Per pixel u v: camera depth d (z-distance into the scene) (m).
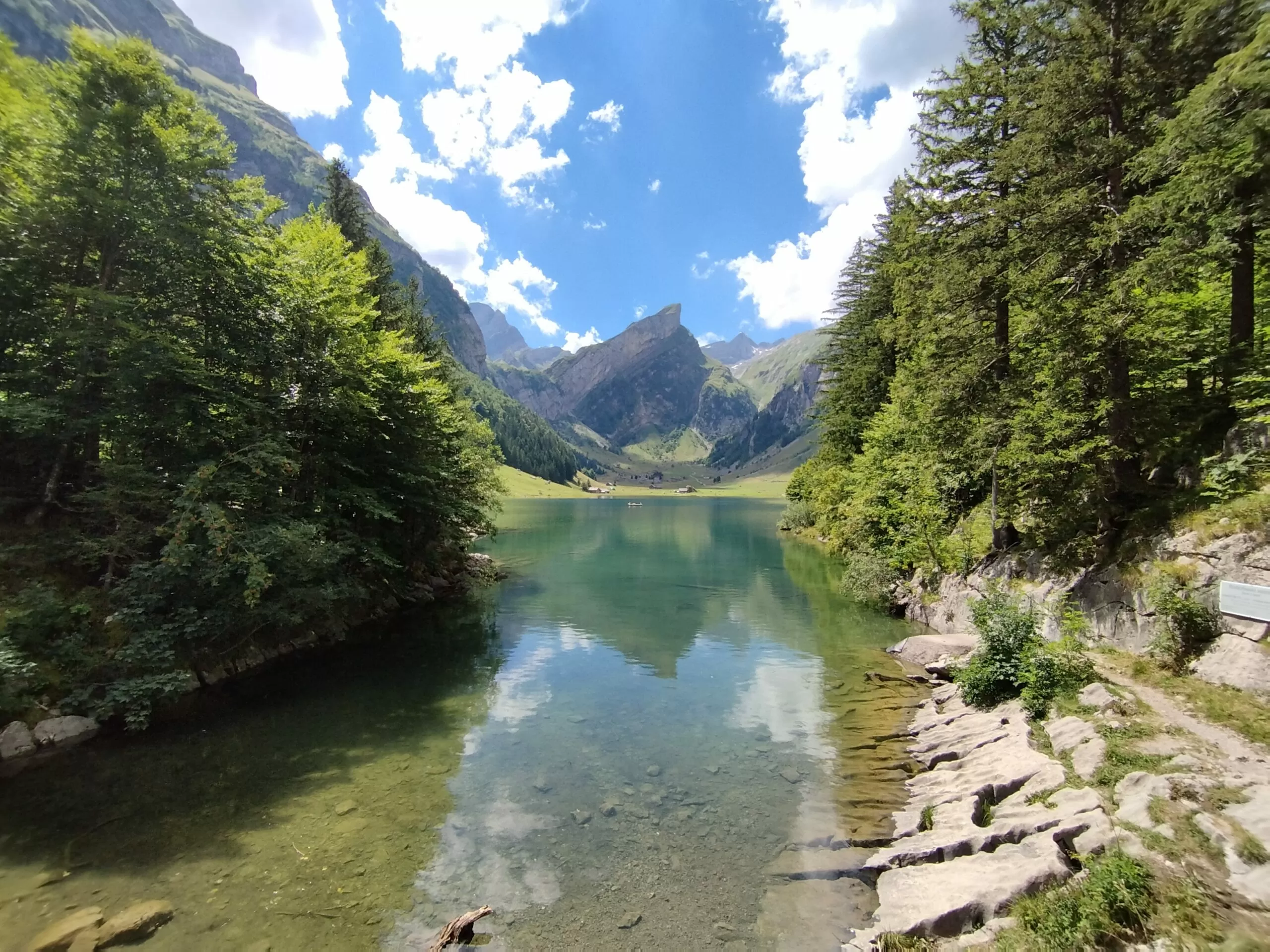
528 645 18.16
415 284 37.91
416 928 6.14
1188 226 10.65
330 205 33.41
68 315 12.88
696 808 8.66
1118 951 4.66
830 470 39.38
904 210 21.28
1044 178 14.30
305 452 18.17
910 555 22.91
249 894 6.67
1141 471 14.13
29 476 13.54
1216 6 11.09
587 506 115.38
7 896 6.58
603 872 7.13
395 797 9.01
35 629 10.65
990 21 16.86
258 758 10.33
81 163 12.51
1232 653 8.98
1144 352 13.73
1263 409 11.95
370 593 20.84
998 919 5.46
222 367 15.24
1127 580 11.95
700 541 49.75
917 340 20.23
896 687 13.99
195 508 12.31
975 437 16.34
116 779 9.43
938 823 7.62
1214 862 5.26
